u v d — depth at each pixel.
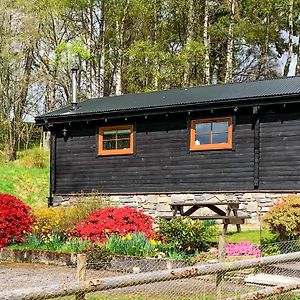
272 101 13.16
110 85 31.83
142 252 9.64
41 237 11.49
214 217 11.69
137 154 15.53
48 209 13.12
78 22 29.44
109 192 15.87
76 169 16.55
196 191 14.53
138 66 27.50
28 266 10.05
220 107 13.85
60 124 16.72
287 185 13.36
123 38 29.33
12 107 30.62
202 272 4.87
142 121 15.50
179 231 10.26
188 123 14.73
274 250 9.59
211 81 32.47
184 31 29.81
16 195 20.50
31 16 27.80
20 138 31.83
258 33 27.97
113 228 10.62
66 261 10.05
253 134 13.87
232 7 27.45
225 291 6.60
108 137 16.09
